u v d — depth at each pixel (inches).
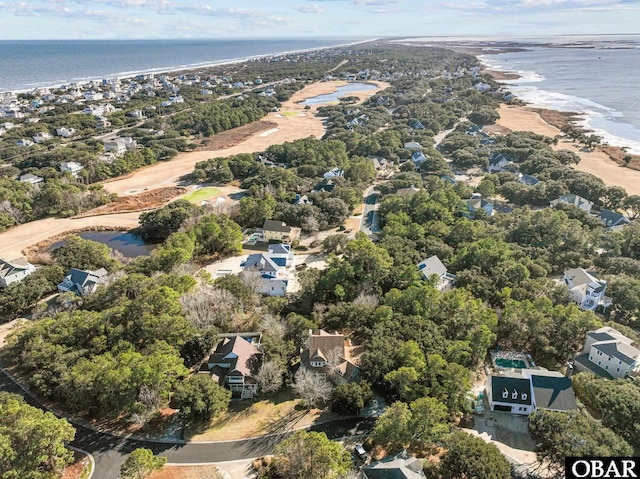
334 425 3169.3
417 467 2613.2
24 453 2628.0
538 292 4318.4
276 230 6008.9
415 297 4087.1
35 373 3535.9
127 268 5064.0
